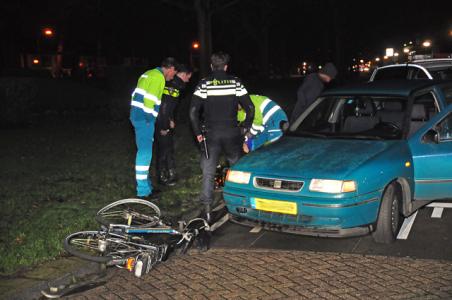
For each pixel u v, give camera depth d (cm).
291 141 632
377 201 528
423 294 435
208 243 562
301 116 680
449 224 610
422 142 604
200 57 2036
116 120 1631
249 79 4138
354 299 431
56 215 662
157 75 711
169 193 769
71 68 5284
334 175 520
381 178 532
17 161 995
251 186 554
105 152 1077
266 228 550
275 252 541
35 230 608
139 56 4753
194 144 1154
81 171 906
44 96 2020
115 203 593
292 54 6838
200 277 486
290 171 541
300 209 521
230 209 577
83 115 1792
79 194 767
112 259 478
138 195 747
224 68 620
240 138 634
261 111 760
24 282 480
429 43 4294
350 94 669
